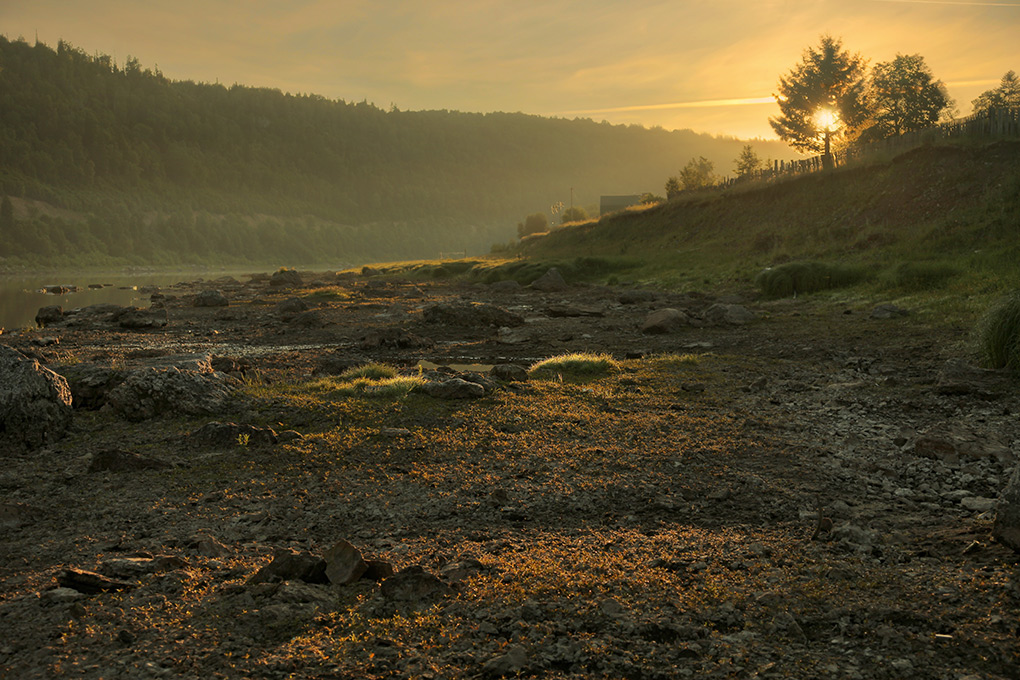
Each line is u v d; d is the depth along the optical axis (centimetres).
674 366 1526
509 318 2561
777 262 3634
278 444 920
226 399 1140
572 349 1941
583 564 536
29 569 561
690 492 734
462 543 610
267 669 382
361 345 2091
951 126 4269
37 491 764
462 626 435
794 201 4675
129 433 1008
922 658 392
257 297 4450
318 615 449
